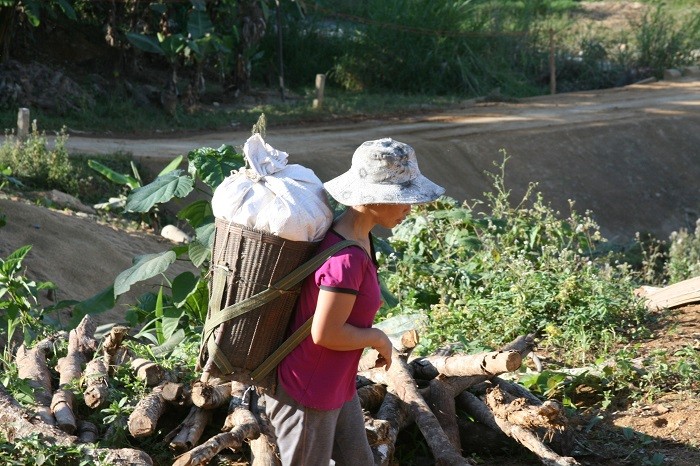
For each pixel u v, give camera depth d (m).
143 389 3.99
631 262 12.36
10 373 4.28
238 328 2.91
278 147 19.14
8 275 5.68
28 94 19.62
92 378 4.02
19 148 14.52
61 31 23.45
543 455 3.84
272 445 3.50
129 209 5.98
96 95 21.47
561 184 20.94
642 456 4.11
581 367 5.02
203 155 6.17
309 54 27.53
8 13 19.75
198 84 22.11
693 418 4.38
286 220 2.82
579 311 5.66
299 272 2.87
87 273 9.77
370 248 3.02
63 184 13.98
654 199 21.58
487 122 23.20
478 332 5.70
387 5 27.23
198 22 21.45
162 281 10.16
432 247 7.42
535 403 4.34
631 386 4.76
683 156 22.98
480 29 27.91
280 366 2.98
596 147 22.31
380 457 3.59
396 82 27.48
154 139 19.27
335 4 28.38
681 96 26.66
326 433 3.01
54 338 4.99
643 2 40.69
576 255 6.86
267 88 26.23
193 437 3.61
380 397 4.16
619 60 29.81
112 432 3.71
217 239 2.95
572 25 34.44
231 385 3.82
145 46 21.03
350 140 20.56
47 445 3.44
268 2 25.92
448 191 19.44
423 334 5.47
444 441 3.79
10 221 10.05
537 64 29.12
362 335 2.89
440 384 4.16
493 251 6.95
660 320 5.95
